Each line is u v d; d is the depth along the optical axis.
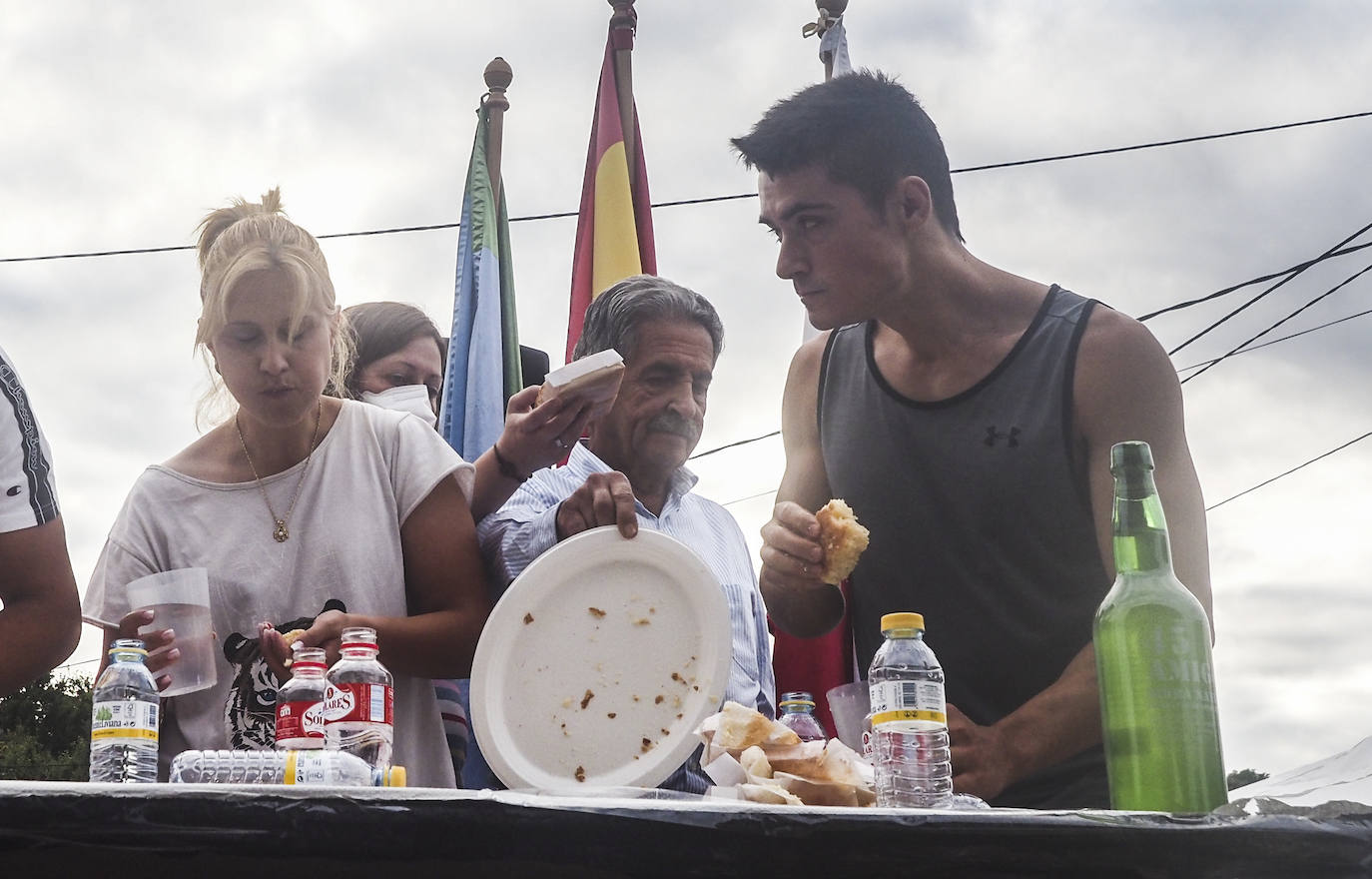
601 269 2.69
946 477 2.44
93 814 0.93
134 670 1.37
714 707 1.54
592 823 1.02
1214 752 1.33
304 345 1.85
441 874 1.11
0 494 1.71
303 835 0.97
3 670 1.67
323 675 1.39
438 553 1.89
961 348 2.47
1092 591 2.33
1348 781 1.22
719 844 1.03
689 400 2.26
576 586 1.59
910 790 1.33
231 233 1.89
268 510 1.88
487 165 2.66
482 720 1.50
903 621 1.41
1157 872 1.10
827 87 2.52
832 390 2.65
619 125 2.78
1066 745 2.09
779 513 1.96
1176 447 2.36
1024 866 1.07
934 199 2.51
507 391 2.57
